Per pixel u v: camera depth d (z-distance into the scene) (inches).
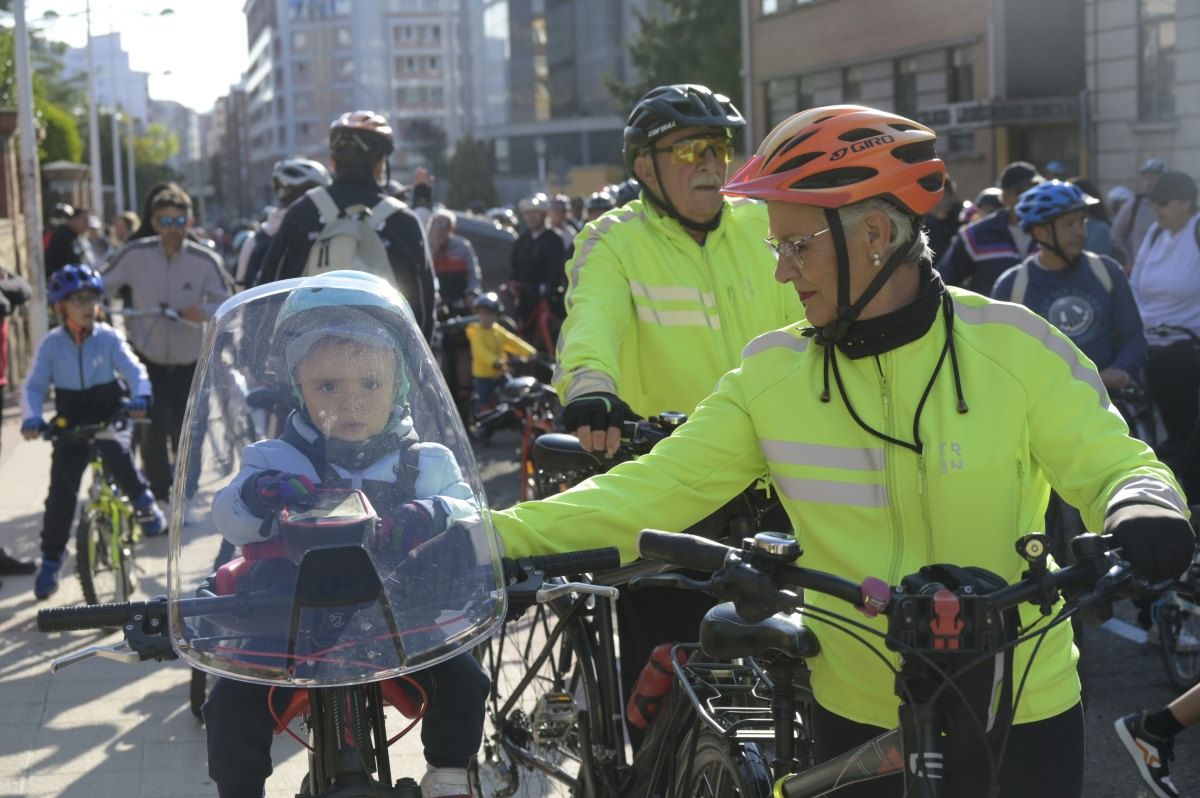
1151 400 295.3
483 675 118.6
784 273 100.8
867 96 1268.5
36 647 261.9
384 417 106.8
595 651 155.9
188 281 367.2
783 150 99.1
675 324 159.3
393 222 259.1
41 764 203.2
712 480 110.6
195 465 106.4
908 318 99.0
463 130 5295.3
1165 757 170.2
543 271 614.5
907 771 89.4
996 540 99.0
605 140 3523.6
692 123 153.3
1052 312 247.9
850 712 102.7
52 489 291.3
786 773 111.0
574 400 138.3
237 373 108.0
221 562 103.3
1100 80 909.8
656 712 142.7
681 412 157.2
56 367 288.5
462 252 588.1
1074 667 100.9
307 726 111.4
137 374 291.1
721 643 105.7
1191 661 225.8
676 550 93.2
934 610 84.7
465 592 104.2
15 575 315.3
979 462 98.2
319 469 105.3
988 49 1089.4
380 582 100.7
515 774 177.2
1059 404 99.2
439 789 113.7
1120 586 84.4
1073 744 99.3
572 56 3516.2
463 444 110.9
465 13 5123.0
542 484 200.8
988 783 94.7
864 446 100.6
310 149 5664.4
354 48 5565.9
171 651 104.2
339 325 107.3
